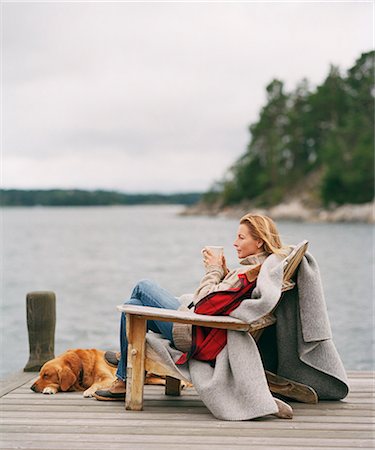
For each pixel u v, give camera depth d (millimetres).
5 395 5180
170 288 21297
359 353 10727
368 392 5340
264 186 103438
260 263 4797
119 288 21656
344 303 17125
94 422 4410
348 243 44688
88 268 29750
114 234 66688
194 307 4691
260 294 4531
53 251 42875
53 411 4688
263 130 102812
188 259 34125
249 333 4727
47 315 6305
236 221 98375
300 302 4844
